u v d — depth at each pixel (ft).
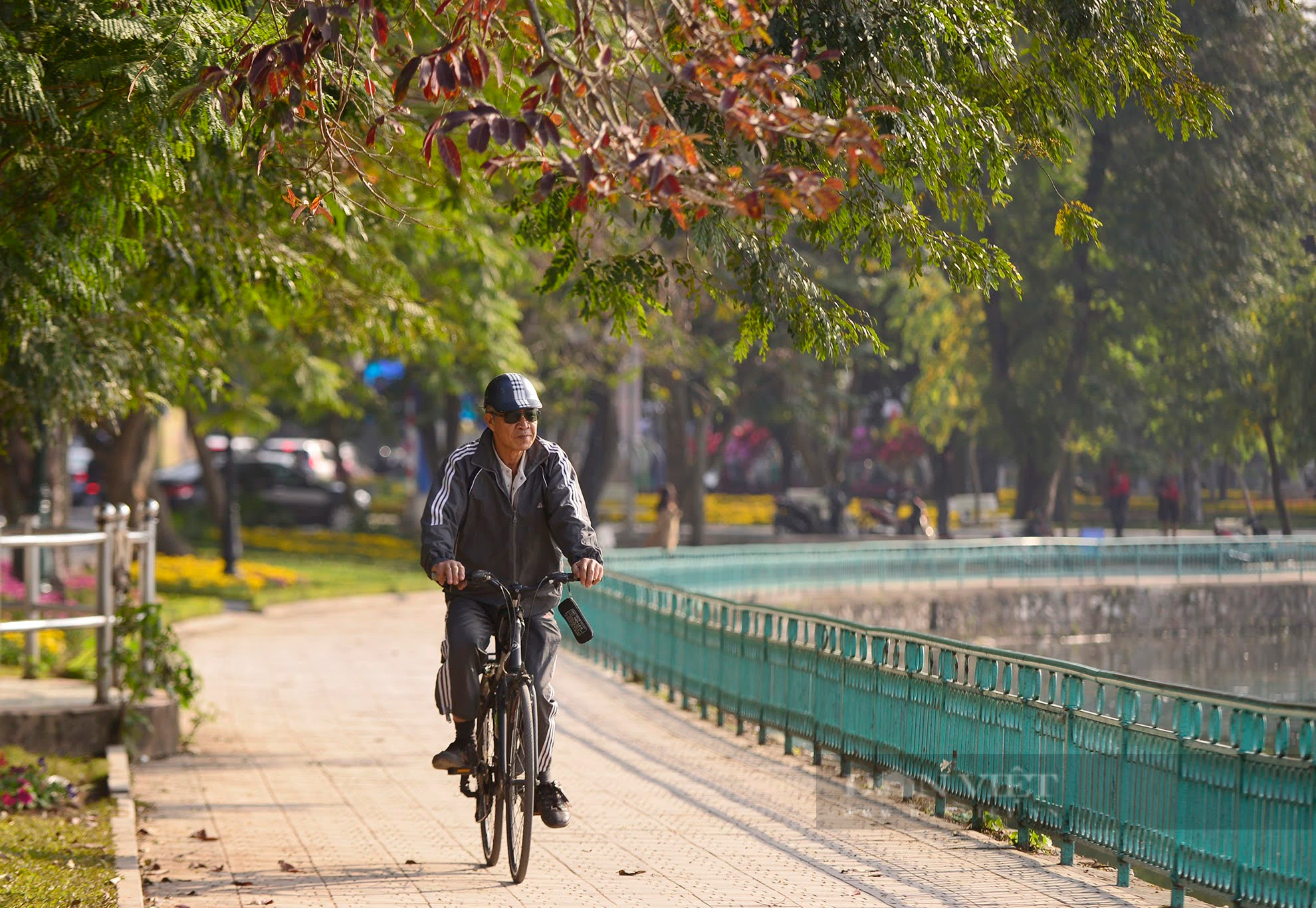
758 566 169.48
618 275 50.14
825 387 301.63
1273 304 135.13
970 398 229.86
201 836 57.57
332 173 45.39
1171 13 52.95
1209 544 194.80
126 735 76.54
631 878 50.31
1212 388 153.89
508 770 46.55
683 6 33.65
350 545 270.87
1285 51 93.71
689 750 82.12
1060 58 50.88
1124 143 122.83
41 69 42.37
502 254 109.29
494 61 34.47
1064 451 204.85
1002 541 193.06
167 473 346.95
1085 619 191.62
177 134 43.57
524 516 47.11
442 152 31.19
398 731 88.53
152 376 72.13
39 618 94.22
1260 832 42.63
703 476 281.74
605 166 32.40
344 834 58.23
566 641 134.82
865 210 47.11
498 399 46.29
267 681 112.68
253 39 43.83
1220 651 186.50
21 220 47.37
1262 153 112.27
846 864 52.60
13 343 55.67
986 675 58.44
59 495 176.35
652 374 286.05
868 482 468.34
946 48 46.24
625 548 261.03
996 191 48.96
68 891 46.93
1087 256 149.69
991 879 50.29
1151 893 48.29
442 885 48.96
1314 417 142.82
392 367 288.51
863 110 42.75
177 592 176.45
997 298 179.11
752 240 47.39
